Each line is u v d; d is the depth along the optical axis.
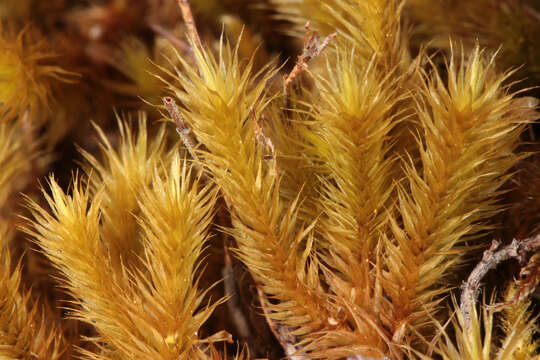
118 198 0.19
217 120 0.18
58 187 0.18
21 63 0.21
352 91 0.18
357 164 0.18
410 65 0.19
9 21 0.21
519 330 0.18
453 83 0.18
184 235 0.18
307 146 0.19
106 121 0.22
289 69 0.21
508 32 0.20
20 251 0.21
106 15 0.22
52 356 0.19
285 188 0.19
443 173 0.18
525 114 0.19
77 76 0.22
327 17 0.20
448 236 0.18
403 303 0.18
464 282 0.18
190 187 0.19
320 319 0.18
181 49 0.21
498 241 0.18
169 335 0.18
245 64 0.21
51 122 0.21
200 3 0.22
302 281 0.18
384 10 0.19
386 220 0.18
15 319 0.18
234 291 0.19
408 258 0.18
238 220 0.18
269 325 0.19
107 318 0.18
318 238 0.19
